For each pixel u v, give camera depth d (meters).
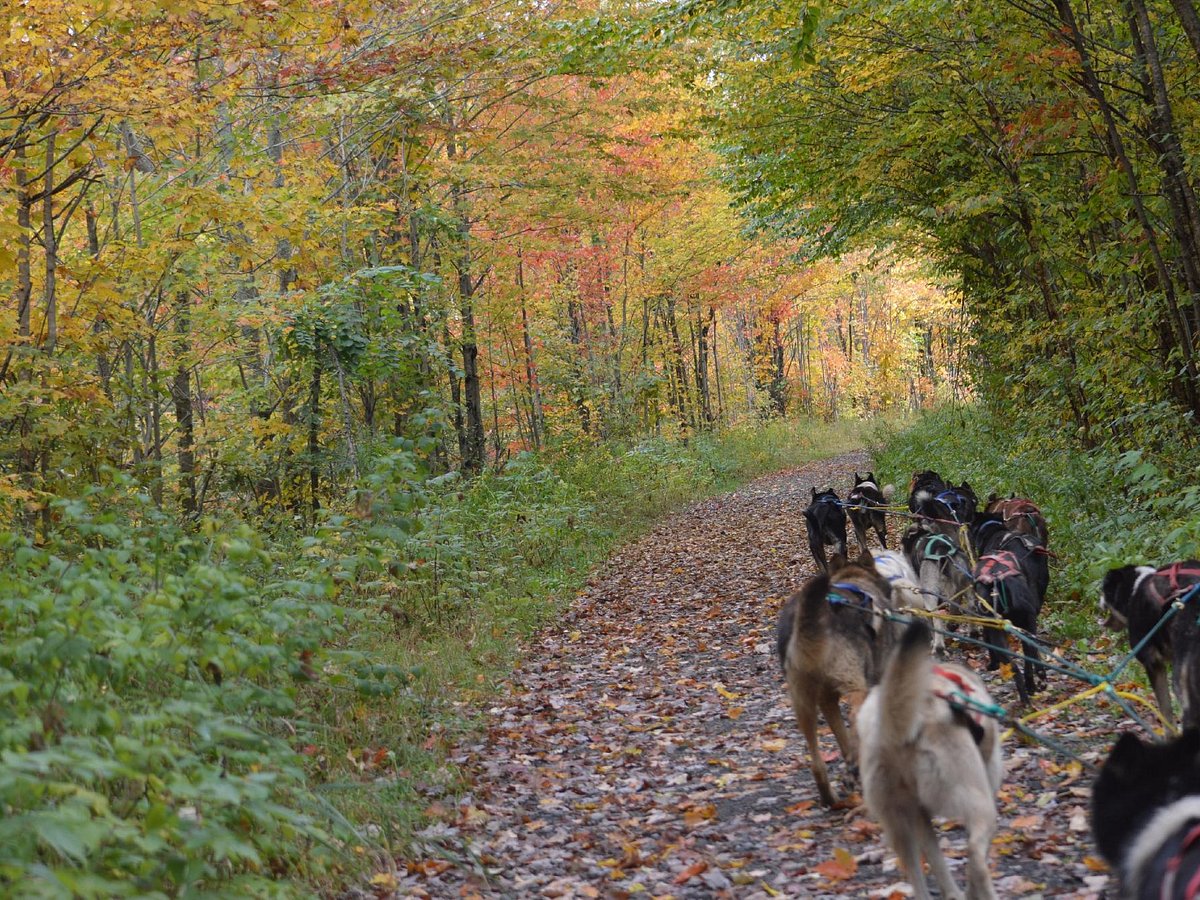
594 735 8.97
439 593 12.32
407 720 8.63
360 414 18.73
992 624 7.64
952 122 15.07
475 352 22.66
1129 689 8.01
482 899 5.68
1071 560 11.67
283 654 6.62
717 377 49.44
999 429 22.16
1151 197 12.63
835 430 48.22
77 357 11.97
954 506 13.34
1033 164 15.11
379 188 18.41
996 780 4.99
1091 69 11.73
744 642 11.83
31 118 9.98
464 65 15.34
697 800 7.11
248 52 12.48
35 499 9.61
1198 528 8.61
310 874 5.55
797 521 21.78
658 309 39.41
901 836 4.75
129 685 6.25
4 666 5.17
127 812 4.73
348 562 8.37
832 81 16.98
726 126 18.31
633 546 20.45
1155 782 3.64
